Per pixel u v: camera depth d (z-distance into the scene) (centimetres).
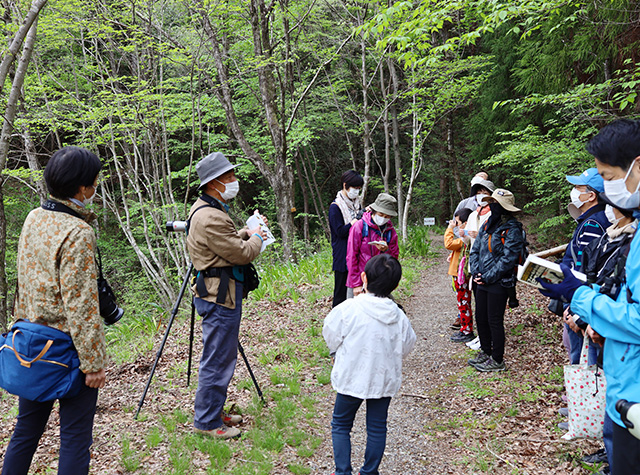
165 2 892
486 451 327
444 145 1903
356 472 313
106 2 862
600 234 321
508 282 442
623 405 160
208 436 334
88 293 217
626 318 164
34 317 220
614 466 176
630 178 172
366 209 483
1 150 490
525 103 685
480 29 555
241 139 1052
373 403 278
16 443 227
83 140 879
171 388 423
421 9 559
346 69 1524
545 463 307
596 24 756
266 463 305
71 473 227
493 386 430
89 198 234
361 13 1162
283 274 845
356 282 474
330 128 1617
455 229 571
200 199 343
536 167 835
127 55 984
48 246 218
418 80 1144
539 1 541
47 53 1041
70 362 221
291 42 1155
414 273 955
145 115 848
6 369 218
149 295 1036
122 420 361
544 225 971
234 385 431
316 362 493
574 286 195
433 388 444
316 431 361
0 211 712
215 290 330
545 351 502
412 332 288
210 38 917
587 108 664
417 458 329
